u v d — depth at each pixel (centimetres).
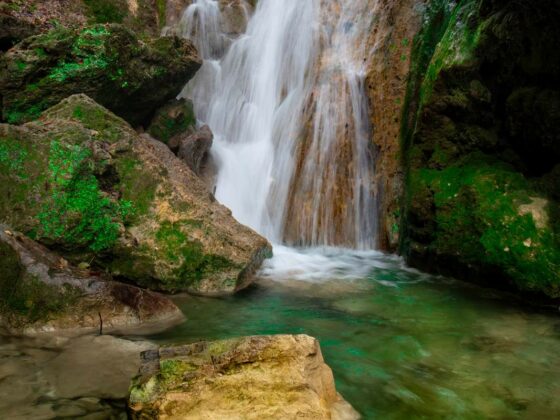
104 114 653
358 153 878
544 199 620
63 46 725
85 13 1000
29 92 717
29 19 865
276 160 936
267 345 364
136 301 508
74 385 374
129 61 790
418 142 756
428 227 710
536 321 550
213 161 916
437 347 485
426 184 719
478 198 650
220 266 618
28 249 512
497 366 447
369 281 691
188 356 363
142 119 885
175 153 884
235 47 1109
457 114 714
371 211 854
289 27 1030
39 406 345
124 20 1076
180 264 599
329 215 876
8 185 552
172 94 905
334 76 928
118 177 615
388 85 862
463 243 655
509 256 605
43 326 462
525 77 639
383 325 538
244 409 319
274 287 655
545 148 632
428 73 758
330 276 714
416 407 378
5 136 561
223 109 1061
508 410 378
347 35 957
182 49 883
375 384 411
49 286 474
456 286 667
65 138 588
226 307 575
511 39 636
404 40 859
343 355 464
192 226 620
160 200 621
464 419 364
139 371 356
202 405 320
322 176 888
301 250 857
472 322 547
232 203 898
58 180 562
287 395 329
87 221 570
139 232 601
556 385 414
